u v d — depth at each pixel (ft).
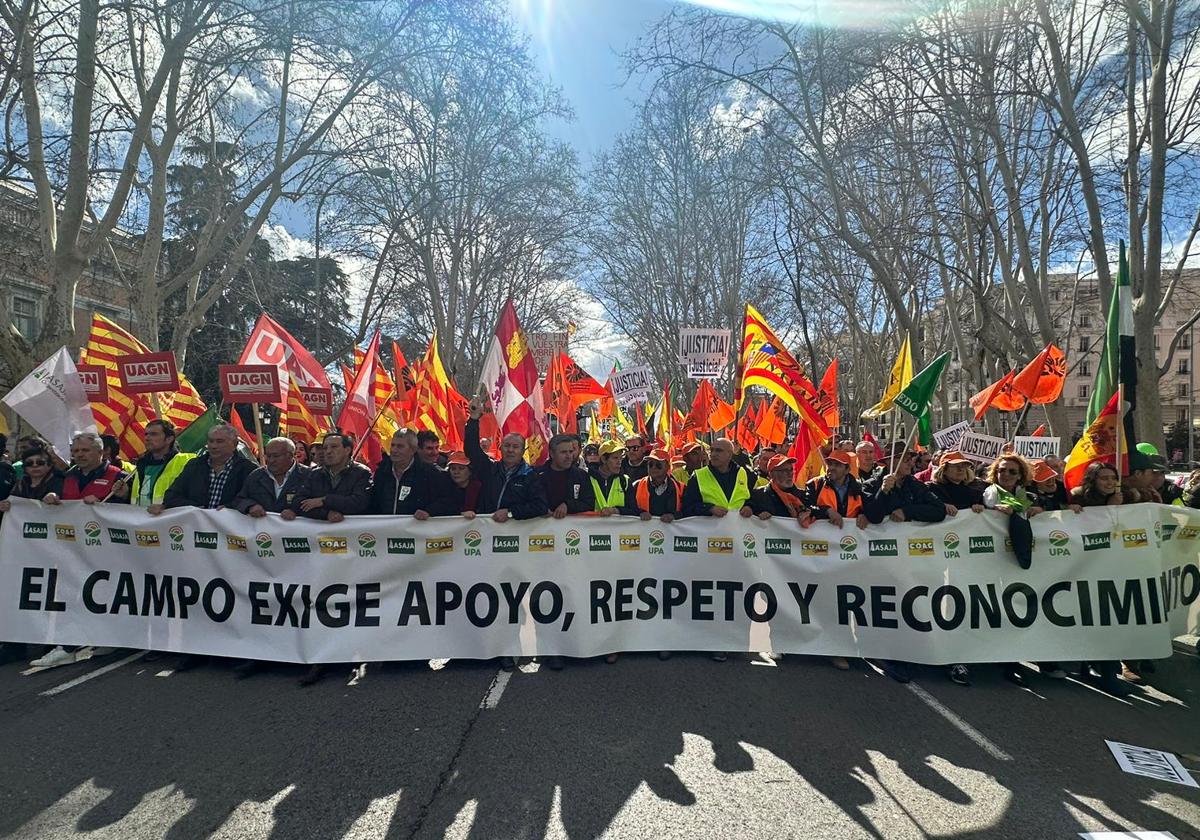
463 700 14.83
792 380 23.02
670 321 89.45
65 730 13.24
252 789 11.07
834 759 12.33
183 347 44.47
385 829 10.02
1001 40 34.27
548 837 9.87
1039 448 30.76
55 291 34.24
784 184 41.68
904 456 18.26
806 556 17.65
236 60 36.96
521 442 18.43
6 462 21.70
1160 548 17.35
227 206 56.85
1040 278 46.09
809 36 36.32
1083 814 10.69
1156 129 28.96
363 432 25.55
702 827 10.16
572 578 17.35
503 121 70.79
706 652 18.20
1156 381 30.01
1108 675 16.58
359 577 16.85
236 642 16.69
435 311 76.02
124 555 17.34
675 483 19.74
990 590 17.13
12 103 33.58
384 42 41.11
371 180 61.16
